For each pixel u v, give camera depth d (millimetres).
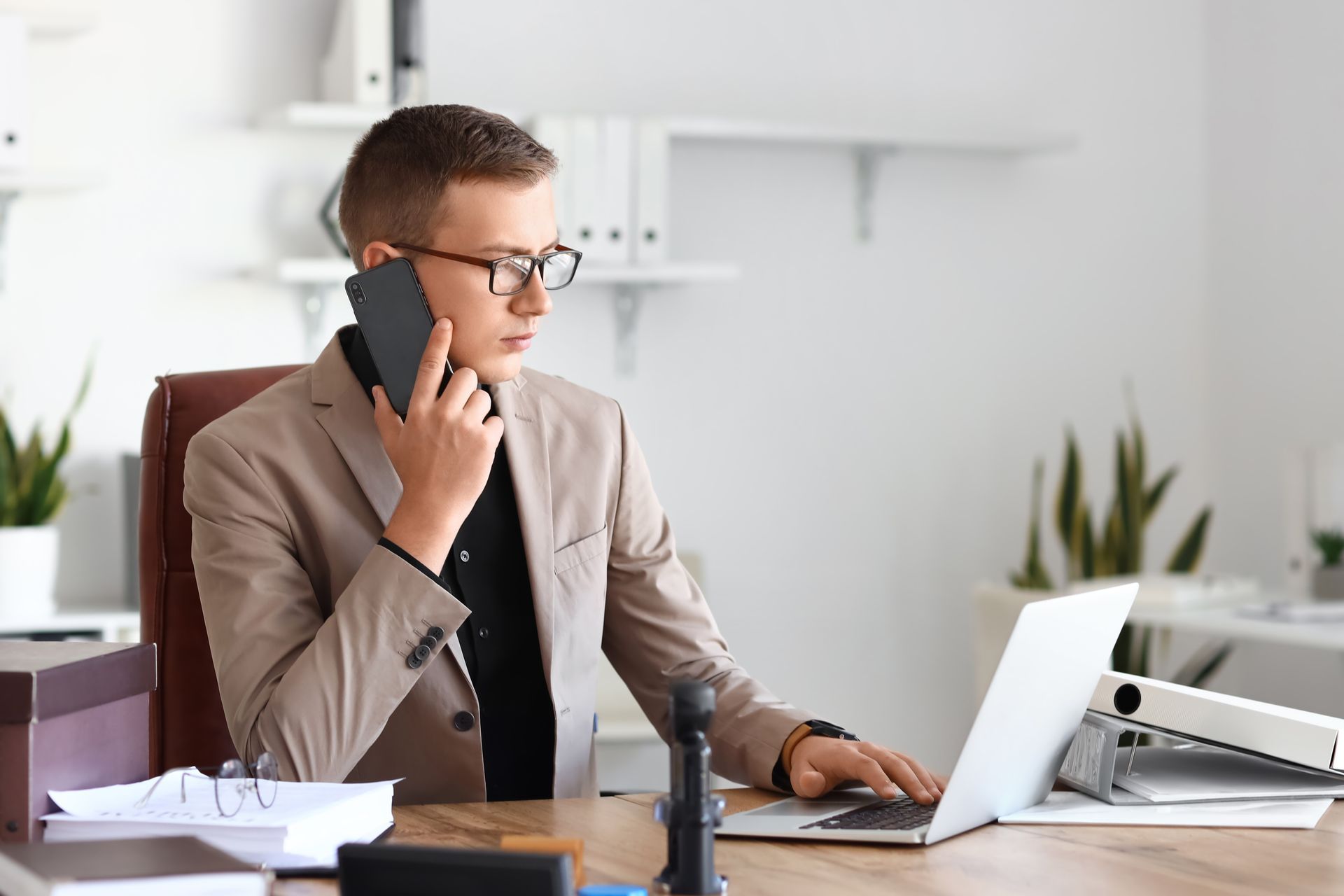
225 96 2766
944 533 3287
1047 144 3182
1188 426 3492
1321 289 3162
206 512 1267
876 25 3203
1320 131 3160
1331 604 2615
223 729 1431
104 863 721
